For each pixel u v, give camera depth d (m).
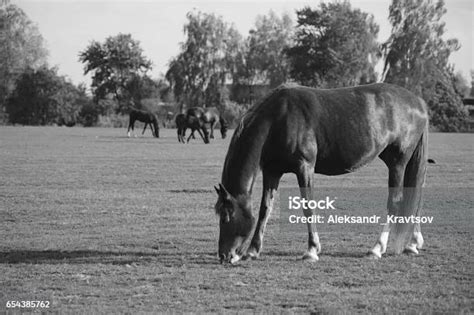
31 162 31.22
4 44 106.50
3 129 79.31
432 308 8.21
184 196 19.33
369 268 10.30
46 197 18.84
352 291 8.95
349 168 11.23
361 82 99.44
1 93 106.12
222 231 10.28
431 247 12.05
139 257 11.16
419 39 91.38
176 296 8.73
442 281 9.52
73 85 111.94
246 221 10.30
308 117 10.75
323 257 11.09
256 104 11.01
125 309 8.20
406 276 9.80
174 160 33.41
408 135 11.67
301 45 99.50
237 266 10.41
